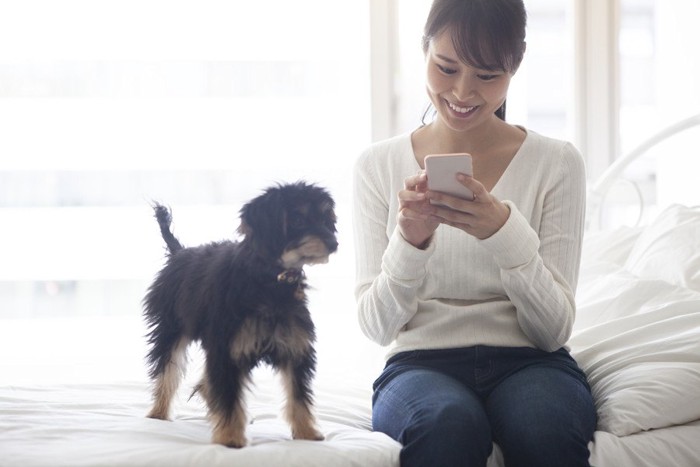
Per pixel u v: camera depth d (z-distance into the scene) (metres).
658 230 2.70
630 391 1.86
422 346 1.91
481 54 1.86
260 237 1.83
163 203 3.53
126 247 3.55
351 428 1.92
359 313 1.97
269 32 3.55
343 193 3.60
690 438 1.81
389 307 1.88
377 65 3.58
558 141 2.02
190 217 3.55
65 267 3.54
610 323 2.19
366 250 2.05
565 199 1.97
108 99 3.52
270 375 2.61
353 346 3.48
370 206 2.07
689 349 1.97
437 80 1.93
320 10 3.56
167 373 2.07
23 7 3.47
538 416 1.65
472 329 1.91
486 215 1.75
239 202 3.56
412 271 1.82
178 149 3.54
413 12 3.60
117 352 3.52
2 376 3.09
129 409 2.13
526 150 2.01
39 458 1.62
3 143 3.49
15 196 3.51
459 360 1.88
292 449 1.67
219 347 1.82
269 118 3.57
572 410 1.70
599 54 3.63
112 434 1.80
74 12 3.49
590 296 2.42
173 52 3.53
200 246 2.17
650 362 1.97
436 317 1.93
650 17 3.67
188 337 2.06
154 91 3.53
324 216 1.93
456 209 1.75
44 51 3.49
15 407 2.04
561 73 3.67
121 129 3.53
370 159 2.10
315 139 3.58
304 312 1.91
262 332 1.83
